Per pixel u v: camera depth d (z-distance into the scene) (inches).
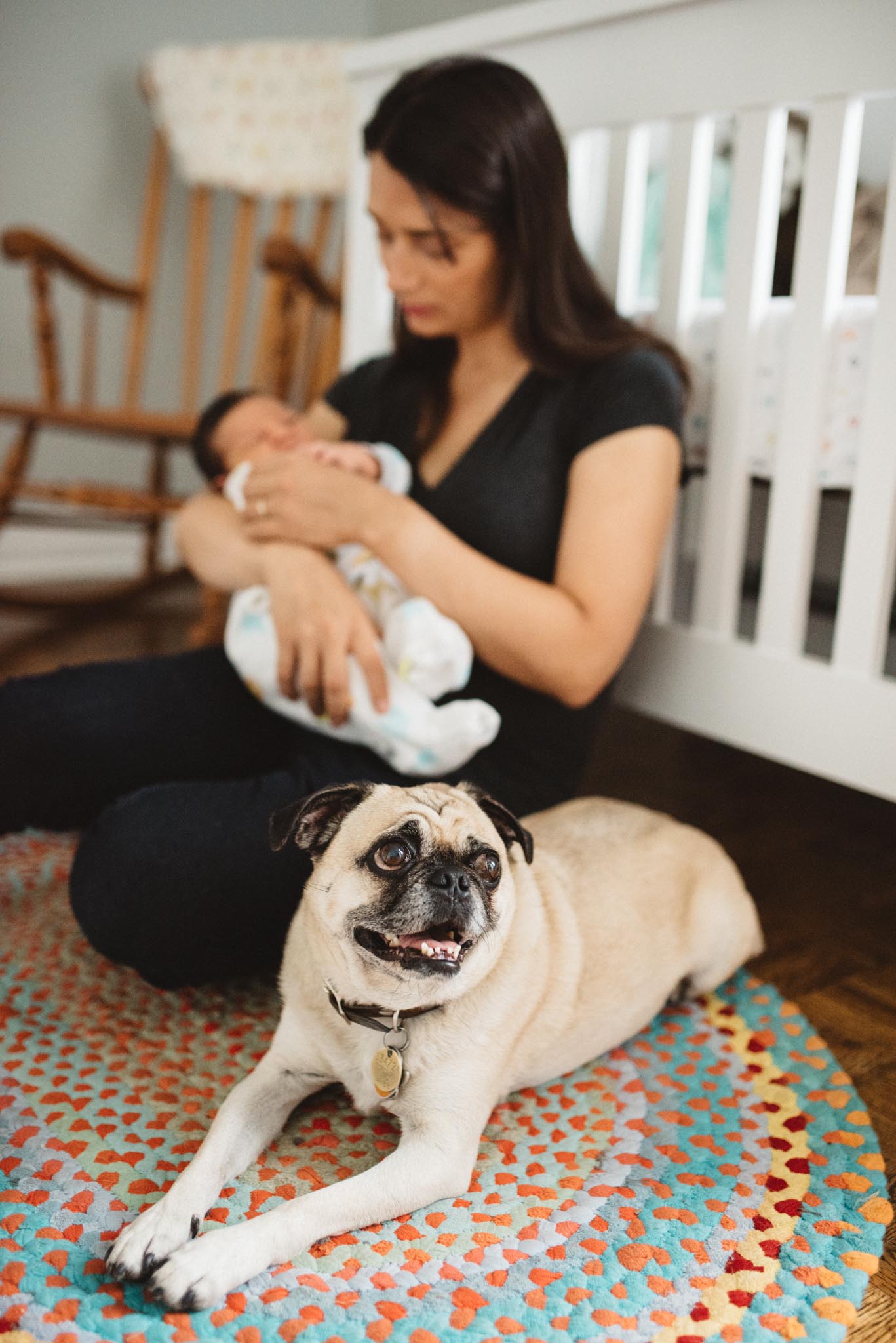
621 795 84.4
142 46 137.8
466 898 37.1
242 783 49.8
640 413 52.7
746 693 65.0
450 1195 38.0
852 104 55.8
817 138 57.2
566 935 45.9
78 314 139.3
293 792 49.7
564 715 56.8
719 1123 44.6
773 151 59.6
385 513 51.3
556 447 55.3
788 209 75.9
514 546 54.9
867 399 56.7
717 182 89.7
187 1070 46.4
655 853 52.6
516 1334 32.7
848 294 72.2
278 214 130.4
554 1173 41.1
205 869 46.2
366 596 55.8
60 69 131.5
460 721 49.5
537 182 52.6
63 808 54.9
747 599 69.5
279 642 51.9
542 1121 44.8
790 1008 53.9
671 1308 33.9
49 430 138.5
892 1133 44.4
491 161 50.8
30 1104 43.2
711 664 66.9
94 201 138.2
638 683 72.1
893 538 57.1
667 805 82.7
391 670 51.5
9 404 106.3
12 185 130.6
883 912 66.2
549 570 55.8
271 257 102.4
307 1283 34.5
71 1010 50.6
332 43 124.7
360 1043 40.9
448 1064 39.7
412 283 54.6
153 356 146.5
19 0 126.3
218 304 150.5
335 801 41.2
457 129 50.3
